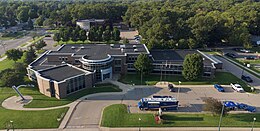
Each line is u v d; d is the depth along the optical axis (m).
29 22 196.75
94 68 82.88
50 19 195.00
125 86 79.88
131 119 59.62
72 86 74.56
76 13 195.38
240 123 57.81
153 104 63.62
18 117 60.28
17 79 78.88
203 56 98.25
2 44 140.25
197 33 128.50
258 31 160.25
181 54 100.44
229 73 91.56
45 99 70.56
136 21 166.75
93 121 59.09
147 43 117.75
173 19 153.88
